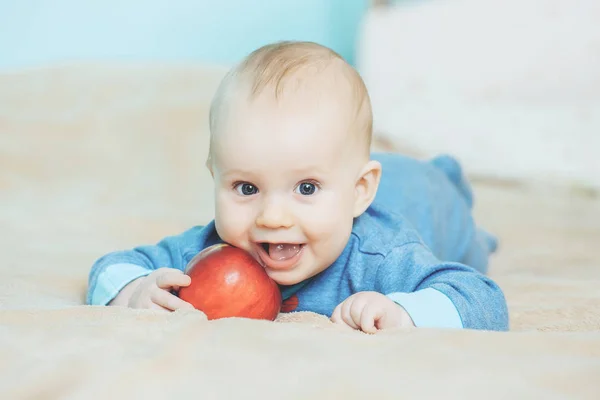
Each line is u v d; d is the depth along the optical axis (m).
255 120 1.00
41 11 3.64
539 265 1.83
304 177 1.01
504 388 0.65
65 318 0.88
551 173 2.94
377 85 3.54
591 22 2.91
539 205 2.71
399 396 0.63
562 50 2.98
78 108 3.13
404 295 1.00
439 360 0.71
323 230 1.03
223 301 0.96
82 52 3.72
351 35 3.90
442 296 1.01
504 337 0.80
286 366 0.70
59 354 0.74
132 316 0.87
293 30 3.85
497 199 2.81
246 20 3.81
